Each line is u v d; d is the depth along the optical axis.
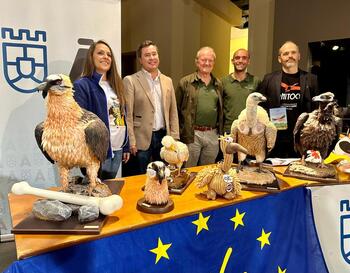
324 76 3.50
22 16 2.14
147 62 2.45
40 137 1.19
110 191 1.34
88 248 1.05
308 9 3.60
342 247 1.78
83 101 1.76
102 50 1.83
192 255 1.32
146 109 2.47
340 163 1.96
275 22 3.94
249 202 1.49
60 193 1.17
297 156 2.43
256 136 1.64
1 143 2.20
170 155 1.57
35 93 2.25
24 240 1.00
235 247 1.46
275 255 1.61
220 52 5.76
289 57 2.41
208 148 2.79
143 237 1.18
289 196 1.63
